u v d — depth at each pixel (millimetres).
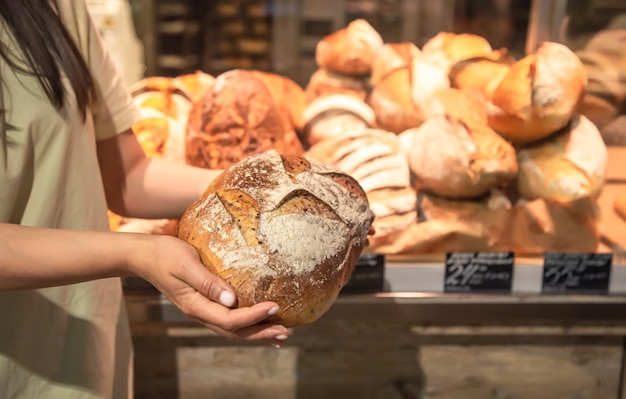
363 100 1190
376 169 1072
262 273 682
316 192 744
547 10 1149
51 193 825
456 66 1147
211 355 1200
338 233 731
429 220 1080
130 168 992
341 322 1189
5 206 777
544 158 1079
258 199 722
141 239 700
